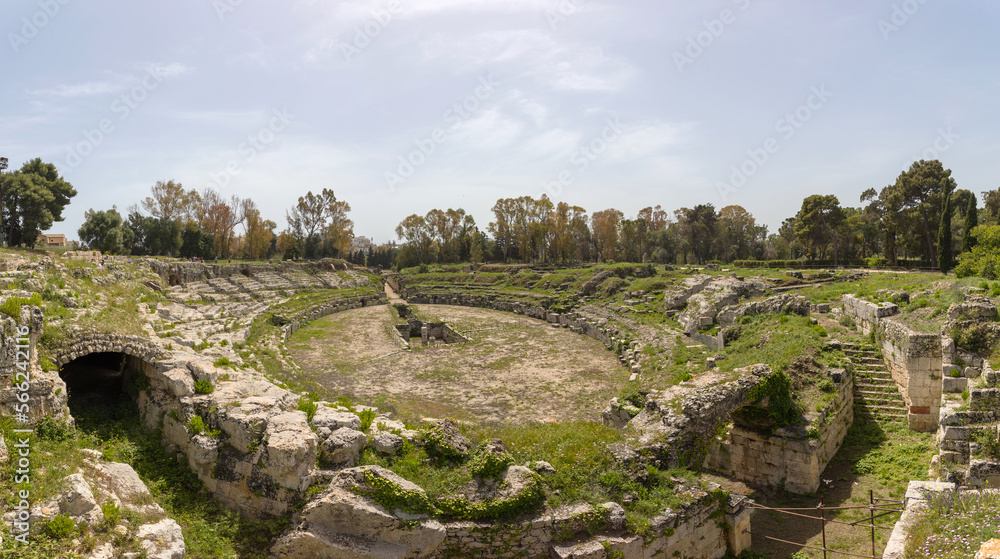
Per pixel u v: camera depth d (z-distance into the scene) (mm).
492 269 102812
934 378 25625
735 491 23500
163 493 17359
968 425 19812
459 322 65438
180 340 29031
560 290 79062
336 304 71500
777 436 23328
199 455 17516
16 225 59656
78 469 15141
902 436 25719
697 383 23812
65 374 24812
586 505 16750
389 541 15234
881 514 18328
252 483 16656
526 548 15820
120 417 20969
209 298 56531
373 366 43625
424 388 37969
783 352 29297
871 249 102000
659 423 21656
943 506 13891
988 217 81812
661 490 18125
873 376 29781
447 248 122750
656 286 63906
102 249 73688
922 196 74750
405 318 66188
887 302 33344
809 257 94562
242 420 17312
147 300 41625
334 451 16688
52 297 25562
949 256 61906
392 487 15523
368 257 145875
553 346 51844
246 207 106500
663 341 43156
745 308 39438
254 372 28484
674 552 17328
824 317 39281
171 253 87688
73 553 12031
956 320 24406
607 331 52406
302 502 15844
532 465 17594
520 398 35875
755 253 122250
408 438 17844
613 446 19219
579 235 123875
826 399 25328
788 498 22625
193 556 14781
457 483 16562
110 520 13297
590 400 35469
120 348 21172
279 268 84062
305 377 38031
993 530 12078
